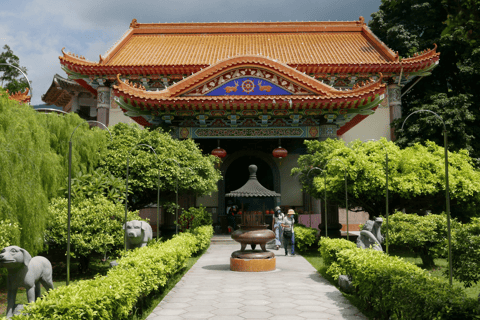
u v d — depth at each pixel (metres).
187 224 19.72
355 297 8.77
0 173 9.20
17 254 6.67
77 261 14.77
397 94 26.97
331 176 16.52
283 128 21.31
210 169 18.53
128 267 7.83
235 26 33.03
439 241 12.66
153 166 16.36
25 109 11.16
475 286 10.61
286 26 32.75
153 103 19.38
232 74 19.98
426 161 16.27
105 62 27.00
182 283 10.69
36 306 4.88
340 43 30.52
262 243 13.20
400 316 6.07
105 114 26.92
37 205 9.99
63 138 13.66
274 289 9.88
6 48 27.38
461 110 22.14
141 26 32.97
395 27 28.52
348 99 19.14
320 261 15.13
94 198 12.79
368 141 17.44
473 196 16.09
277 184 27.73
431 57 24.53
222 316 7.45
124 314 6.36
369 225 11.27
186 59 27.48
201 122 20.92
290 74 19.77
